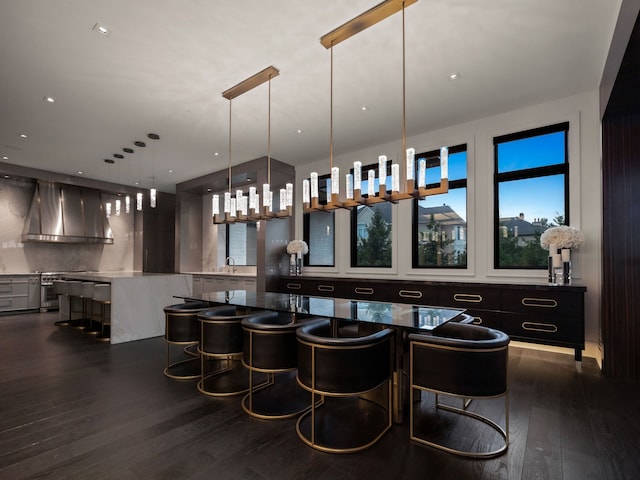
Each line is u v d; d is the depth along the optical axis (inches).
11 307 269.4
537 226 169.6
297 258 249.4
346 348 81.8
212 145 218.1
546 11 101.7
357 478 70.1
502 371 81.7
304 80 141.0
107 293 187.3
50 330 212.1
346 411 101.6
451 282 170.6
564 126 159.6
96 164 257.3
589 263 151.4
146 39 114.2
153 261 365.7
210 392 114.0
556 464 74.7
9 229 283.9
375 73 136.0
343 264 236.5
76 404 104.7
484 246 178.9
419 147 202.4
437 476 70.8
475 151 182.9
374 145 219.9
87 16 103.1
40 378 127.6
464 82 143.8
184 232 319.9
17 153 231.6
